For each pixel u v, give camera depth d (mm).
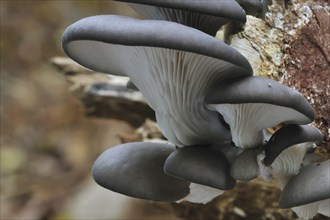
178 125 517
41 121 1411
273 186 616
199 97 510
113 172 521
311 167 502
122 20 465
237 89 472
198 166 502
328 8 564
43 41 1545
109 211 1081
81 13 1559
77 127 1378
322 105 549
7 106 1450
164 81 496
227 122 515
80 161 1305
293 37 554
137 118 755
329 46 557
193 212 715
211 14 465
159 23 459
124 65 513
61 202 1206
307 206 524
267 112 492
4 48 1534
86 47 511
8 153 1354
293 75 551
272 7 557
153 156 533
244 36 553
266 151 505
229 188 505
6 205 1234
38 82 1466
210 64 484
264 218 693
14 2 1590
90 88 757
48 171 1309
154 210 1060
